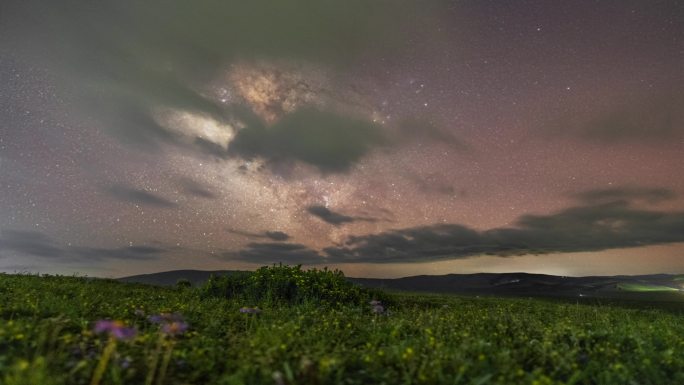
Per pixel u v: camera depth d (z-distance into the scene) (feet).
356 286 49.47
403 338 23.61
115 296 38.91
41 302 27.35
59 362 15.08
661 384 19.03
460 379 16.10
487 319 29.66
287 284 45.75
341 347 19.98
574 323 31.24
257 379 15.12
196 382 15.33
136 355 17.01
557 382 16.84
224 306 37.99
